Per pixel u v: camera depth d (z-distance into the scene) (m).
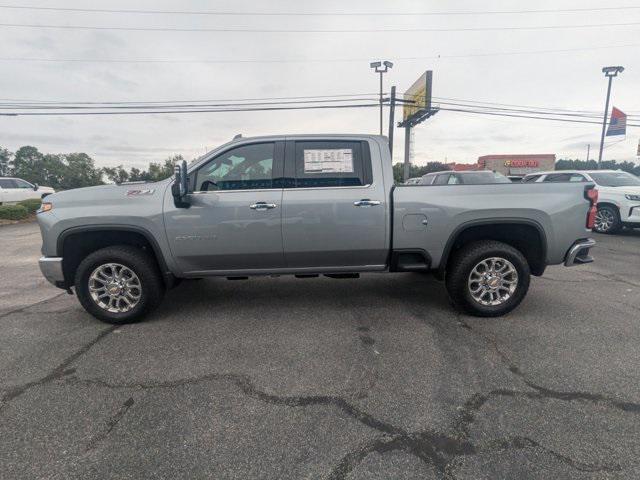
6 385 2.92
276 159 4.07
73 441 2.30
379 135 4.18
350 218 4.01
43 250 3.97
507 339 3.63
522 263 4.04
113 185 4.12
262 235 3.99
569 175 11.38
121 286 4.05
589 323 4.00
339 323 4.07
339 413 2.55
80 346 3.57
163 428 2.41
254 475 2.03
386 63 24.73
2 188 18.95
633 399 2.67
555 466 2.07
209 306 4.65
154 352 3.44
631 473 2.02
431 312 4.36
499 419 2.46
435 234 4.07
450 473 2.03
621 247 8.48
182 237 3.95
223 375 3.04
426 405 2.62
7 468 2.09
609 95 24.86
